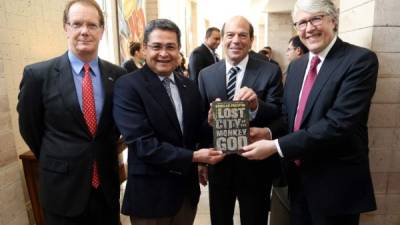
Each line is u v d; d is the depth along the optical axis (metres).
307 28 1.27
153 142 1.26
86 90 1.41
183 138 1.38
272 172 1.65
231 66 1.65
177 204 1.36
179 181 1.37
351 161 1.29
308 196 1.37
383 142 1.74
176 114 1.36
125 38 5.00
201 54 3.48
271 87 1.61
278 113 1.58
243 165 1.59
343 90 1.21
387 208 1.82
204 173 1.77
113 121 1.48
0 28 1.99
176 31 1.30
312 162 1.34
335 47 1.29
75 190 1.38
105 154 1.46
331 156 1.31
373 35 1.62
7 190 1.73
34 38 2.31
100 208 1.48
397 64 1.65
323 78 1.27
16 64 2.13
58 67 1.41
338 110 1.21
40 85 1.39
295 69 1.48
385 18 1.60
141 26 6.07
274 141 1.31
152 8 6.57
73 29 1.37
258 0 8.98
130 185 1.35
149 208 1.33
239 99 1.42
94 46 1.41
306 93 1.35
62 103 1.37
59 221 1.43
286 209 1.83
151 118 1.29
